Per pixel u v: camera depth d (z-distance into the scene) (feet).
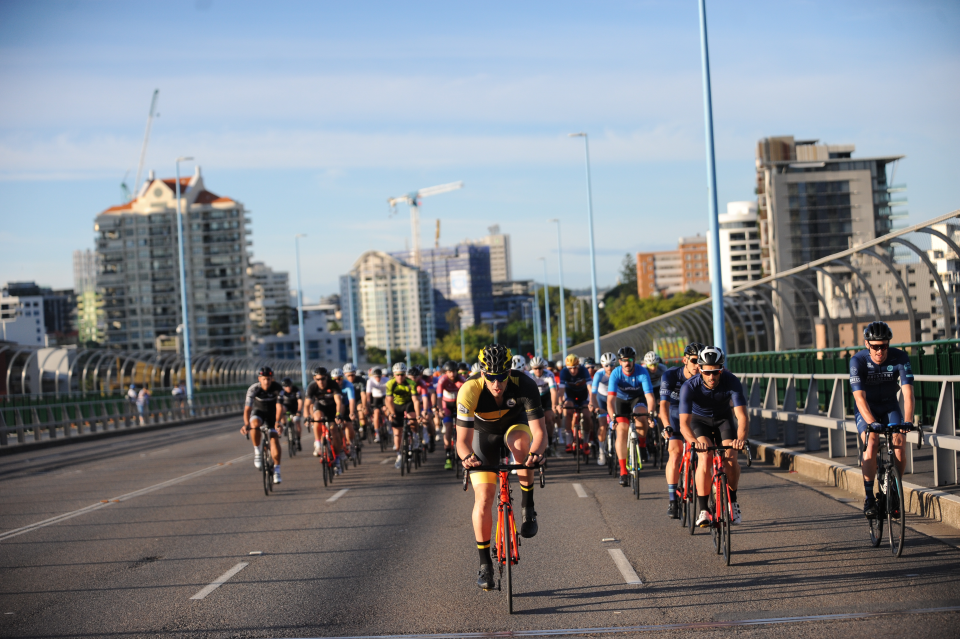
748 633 17.93
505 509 21.08
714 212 58.49
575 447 50.06
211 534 32.50
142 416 125.70
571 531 30.22
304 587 23.56
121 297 500.33
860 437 25.79
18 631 20.16
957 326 42.65
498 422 22.63
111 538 32.50
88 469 63.77
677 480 31.12
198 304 499.92
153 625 20.30
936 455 31.37
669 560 25.03
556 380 54.85
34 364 104.68
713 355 25.57
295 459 64.28
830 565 23.34
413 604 21.31
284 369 207.00
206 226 503.20
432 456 62.49
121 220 501.97
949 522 28.02
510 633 18.63
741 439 25.38
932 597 19.74
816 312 71.10
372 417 71.46
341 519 34.94
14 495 48.39
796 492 36.94
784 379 66.03
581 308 476.54
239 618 20.67
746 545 26.53
